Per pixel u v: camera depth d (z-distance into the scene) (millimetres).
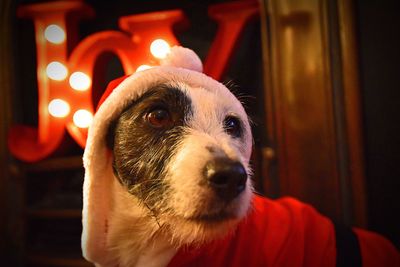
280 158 436
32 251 531
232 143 226
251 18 457
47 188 560
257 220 271
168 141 219
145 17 472
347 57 411
